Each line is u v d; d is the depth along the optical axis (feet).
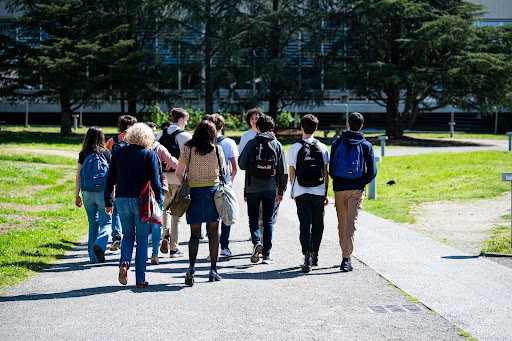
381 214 40.42
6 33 134.31
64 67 119.14
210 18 131.64
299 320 18.52
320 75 133.08
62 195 50.62
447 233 33.60
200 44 132.87
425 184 57.26
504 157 85.10
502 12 173.68
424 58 120.37
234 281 23.52
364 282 23.15
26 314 19.10
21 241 30.63
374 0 123.34
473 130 165.68
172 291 22.00
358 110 167.53
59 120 166.20
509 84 121.90
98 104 134.92
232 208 22.97
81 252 29.53
